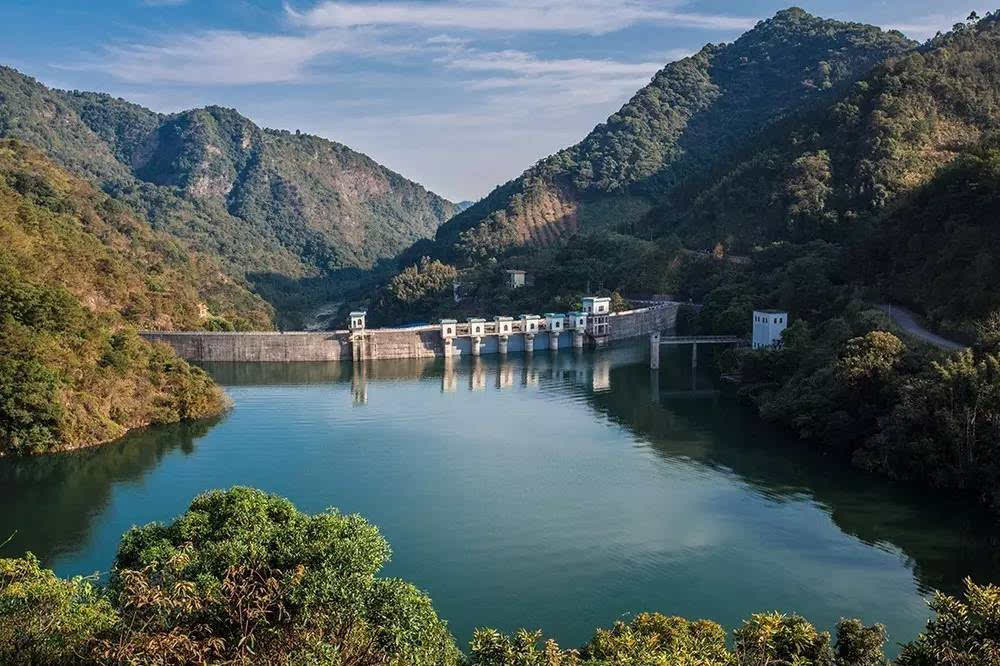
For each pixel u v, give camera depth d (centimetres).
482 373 18662
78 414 11306
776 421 12538
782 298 18138
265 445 11675
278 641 3200
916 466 9419
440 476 10088
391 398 15512
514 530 8156
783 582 6919
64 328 12119
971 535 7894
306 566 3822
